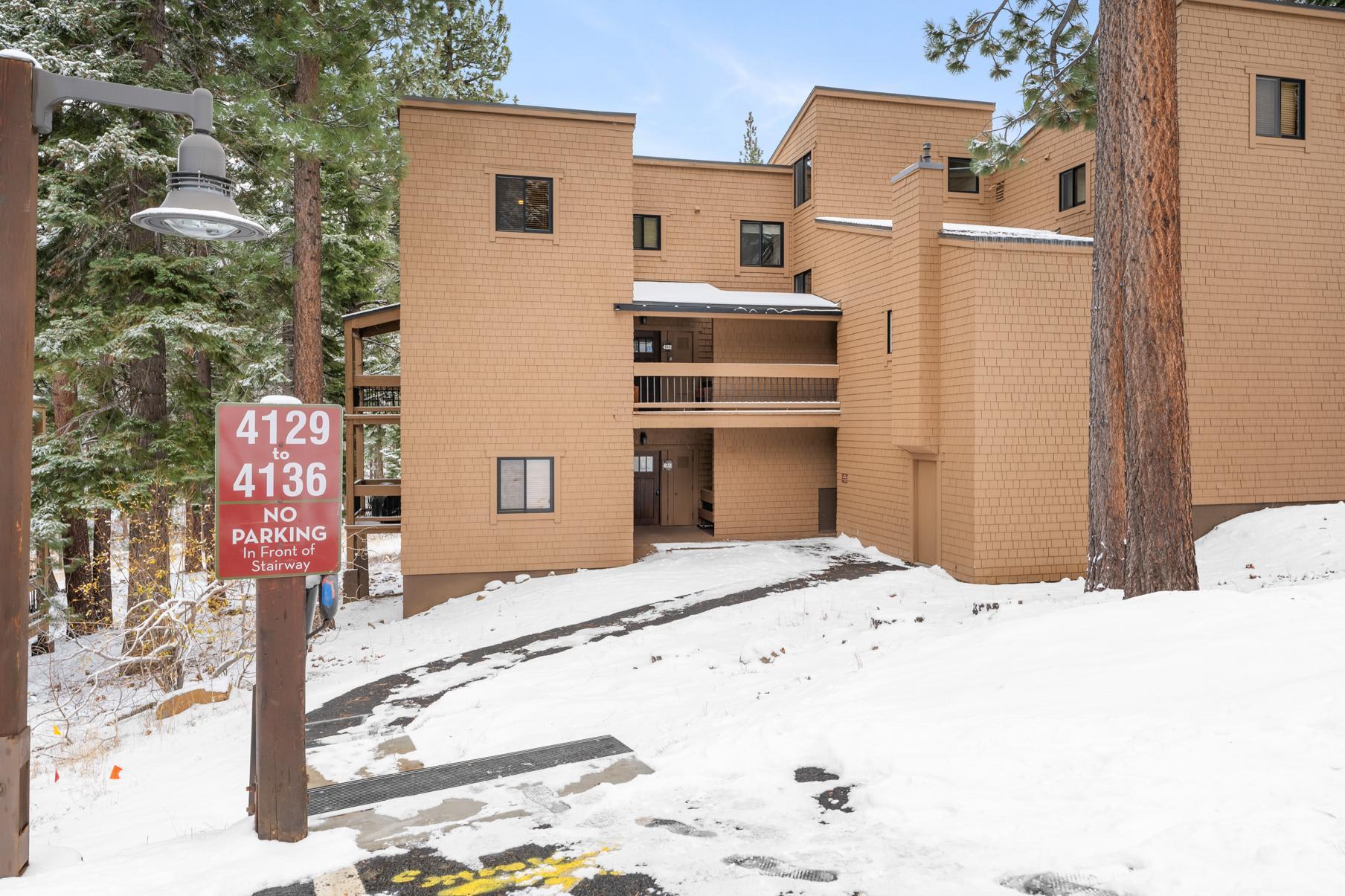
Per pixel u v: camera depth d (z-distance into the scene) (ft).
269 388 71.36
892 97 72.33
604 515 59.57
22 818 13.53
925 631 32.30
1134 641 21.90
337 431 14.70
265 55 46.93
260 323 61.62
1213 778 13.28
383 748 25.30
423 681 35.29
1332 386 55.26
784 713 20.45
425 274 56.65
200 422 48.49
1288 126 54.85
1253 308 53.98
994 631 25.80
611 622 43.93
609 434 59.67
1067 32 47.52
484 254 57.41
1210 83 53.31
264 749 14.39
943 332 51.93
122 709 40.06
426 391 56.85
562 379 58.85
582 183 58.85
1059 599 38.14
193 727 33.37
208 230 14.74
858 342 62.39
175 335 43.19
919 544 55.06
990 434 48.39
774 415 63.98
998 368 48.49
